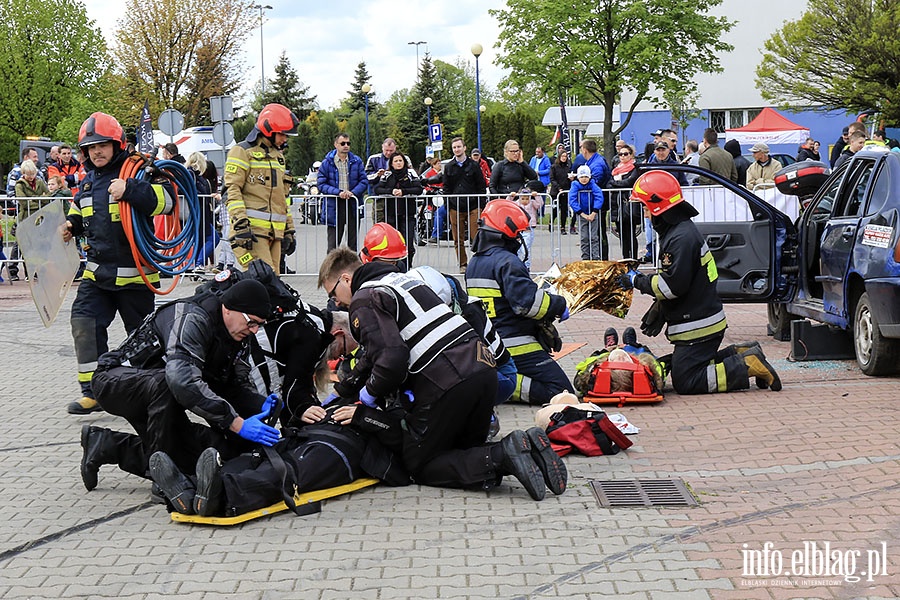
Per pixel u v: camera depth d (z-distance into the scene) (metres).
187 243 8.13
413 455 5.84
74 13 52.91
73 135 44.06
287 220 9.51
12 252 17.33
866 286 8.42
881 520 5.20
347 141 15.52
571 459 6.49
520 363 7.85
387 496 5.77
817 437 6.81
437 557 4.81
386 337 5.51
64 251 7.86
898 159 8.61
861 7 35.47
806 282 9.88
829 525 5.15
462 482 5.74
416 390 5.66
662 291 7.99
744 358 8.18
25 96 51.78
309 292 14.67
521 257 8.45
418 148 73.44
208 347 5.54
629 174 16.66
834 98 36.72
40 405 8.30
